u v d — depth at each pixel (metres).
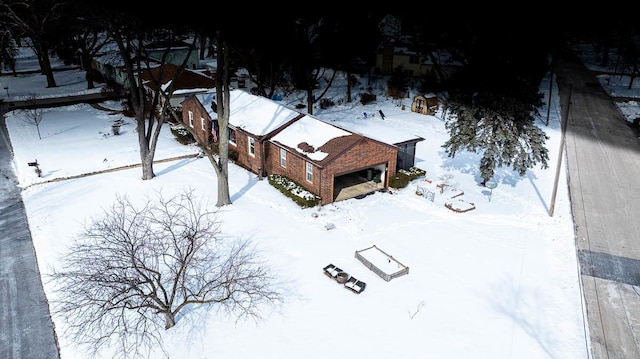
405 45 54.97
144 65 45.50
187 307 17.02
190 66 53.53
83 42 47.06
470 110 25.17
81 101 44.50
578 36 38.75
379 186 26.89
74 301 16.84
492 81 25.02
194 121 33.78
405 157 28.44
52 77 49.97
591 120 40.88
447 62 50.75
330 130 26.33
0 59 55.31
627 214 24.42
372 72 55.84
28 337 15.94
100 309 15.56
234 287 16.84
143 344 15.43
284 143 26.33
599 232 22.69
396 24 54.97
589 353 15.40
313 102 43.62
